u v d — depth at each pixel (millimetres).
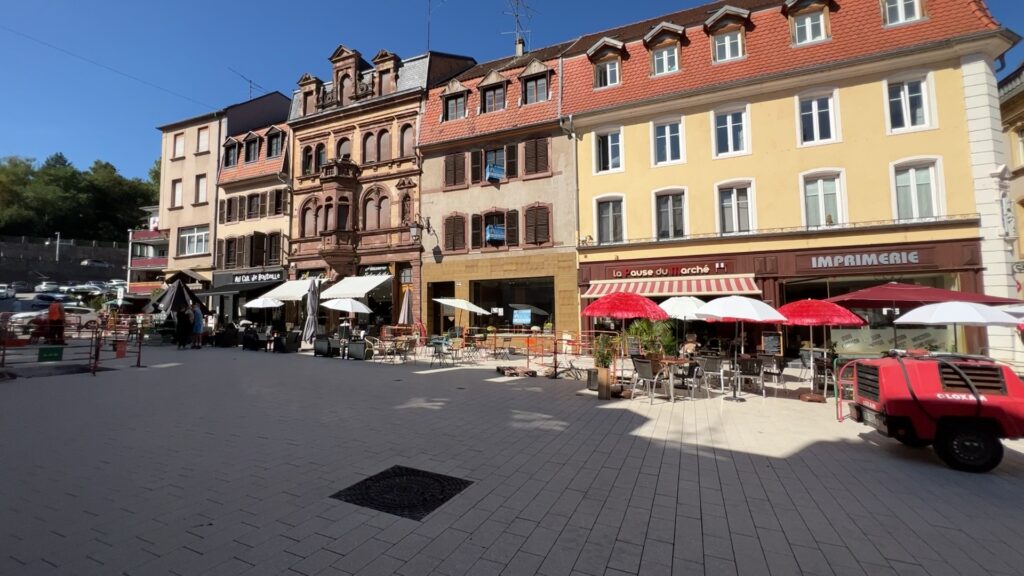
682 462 5582
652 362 9430
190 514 3895
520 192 20547
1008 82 17594
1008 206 13625
